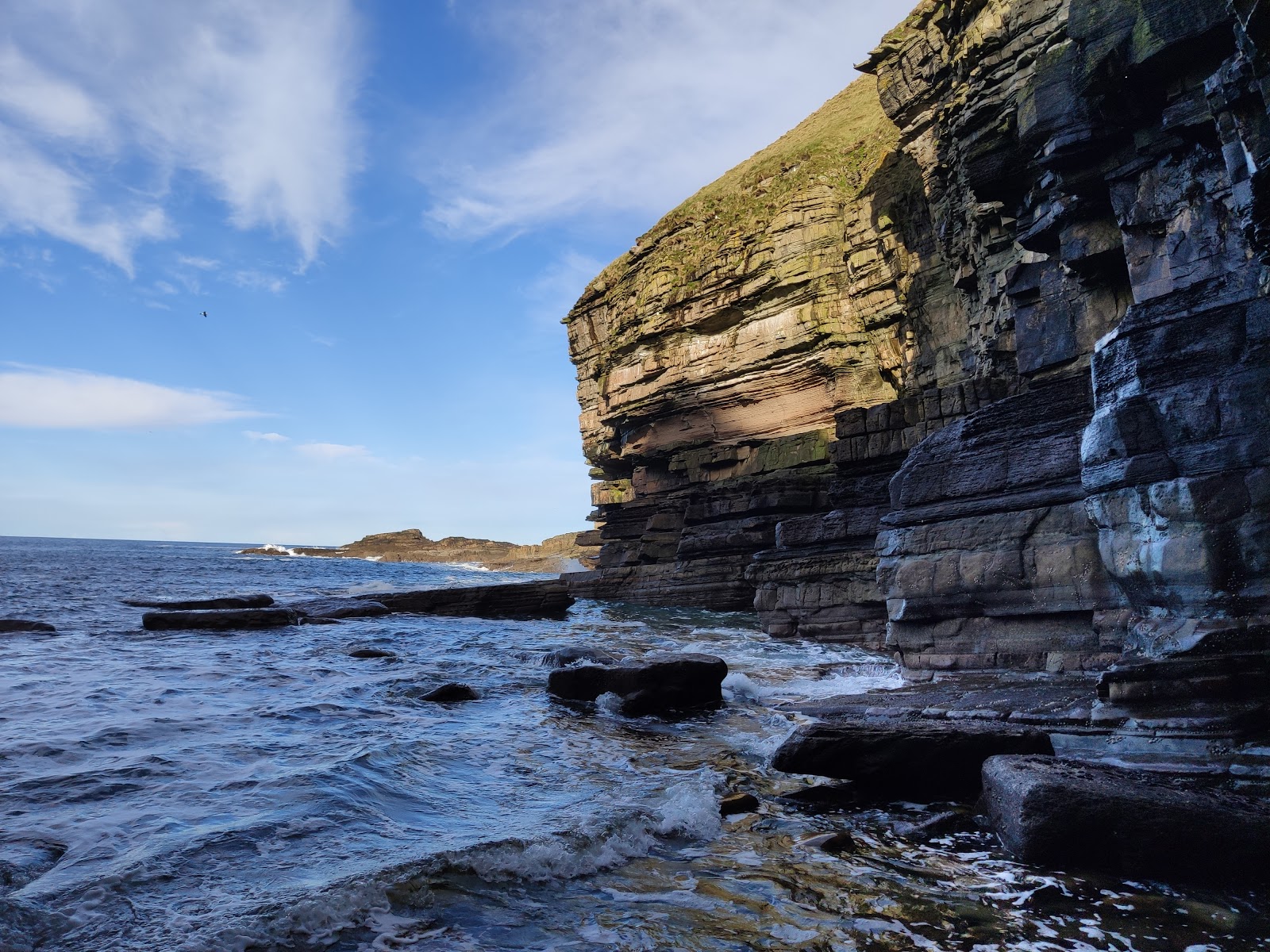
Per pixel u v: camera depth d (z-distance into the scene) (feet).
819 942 16.52
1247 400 28.27
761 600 84.94
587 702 47.14
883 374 137.69
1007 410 46.44
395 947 15.94
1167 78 43.21
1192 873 19.61
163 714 38.01
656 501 165.58
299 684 50.08
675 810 25.22
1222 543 27.94
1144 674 27.48
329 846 20.83
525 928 17.02
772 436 150.92
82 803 23.79
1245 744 24.34
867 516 78.23
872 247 137.80
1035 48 62.49
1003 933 16.94
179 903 16.98
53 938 15.30
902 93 114.73
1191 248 44.86
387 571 383.24
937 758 27.73
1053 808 20.92
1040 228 60.13
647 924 17.35
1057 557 41.09
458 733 37.24
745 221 159.02
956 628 45.44
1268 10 25.36
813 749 29.25
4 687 44.60
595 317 202.80
